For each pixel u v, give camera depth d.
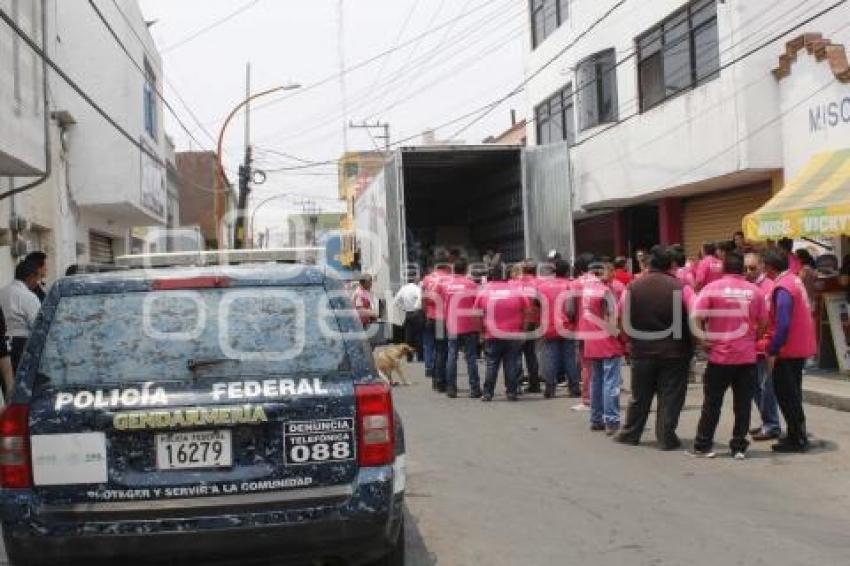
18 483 4.12
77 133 18.17
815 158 13.62
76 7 18.30
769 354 8.30
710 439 8.39
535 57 25.94
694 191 18.75
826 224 11.39
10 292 9.00
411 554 5.65
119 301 4.39
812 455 8.41
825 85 14.32
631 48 19.83
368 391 4.31
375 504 4.23
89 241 20.16
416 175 17.91
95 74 18.27
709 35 16.73
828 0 14.93
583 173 22.38
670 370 8.84
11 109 10.40
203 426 4.14
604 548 5.67
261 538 4.12
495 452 8.85
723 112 16.17
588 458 8.48
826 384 11.62
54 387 4.20
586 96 21.92
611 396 9.80
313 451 4.21
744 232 13.09
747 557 5.42
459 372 16.53
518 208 16.16
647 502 6.80
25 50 11.02
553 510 6.63
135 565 4.09
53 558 4.08
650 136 18.92
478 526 6.26
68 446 4.11
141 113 20.22
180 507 4.11
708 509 6.56
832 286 12.49
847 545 5.64
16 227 13.81
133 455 4.13
